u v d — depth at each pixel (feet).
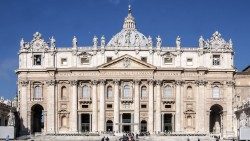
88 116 492.54
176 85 490.49
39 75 495.00
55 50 495.00
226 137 467.11
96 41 492.54
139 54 490.49
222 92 492.95
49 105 489.67
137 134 443.73
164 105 489.67
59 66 494.59
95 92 488.02
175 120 487.61
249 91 517.55
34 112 507.30
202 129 486.79
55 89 492.13
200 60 492.95
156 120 487.20
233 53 498.69
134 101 486.38
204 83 490.90
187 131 486.79
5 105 464.65
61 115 490.90
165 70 489.26
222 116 492.13
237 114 484.74
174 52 493.36
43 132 490.90
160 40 492.95
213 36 499.51
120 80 488.02
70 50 494.18
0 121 452.76
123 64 488.02
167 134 465.47
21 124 489.26
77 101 490.08
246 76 518.78
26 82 494.18
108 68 486.38
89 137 442.50
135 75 487.61
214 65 495.00
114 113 485.56
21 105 492.54
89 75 490.08
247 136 340.39
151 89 488.02
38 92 495.00
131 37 560.61
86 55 492.95
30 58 497.05
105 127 486.38
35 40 499.10
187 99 490.08
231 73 493.36
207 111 489.26
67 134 464.24
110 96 490.08
